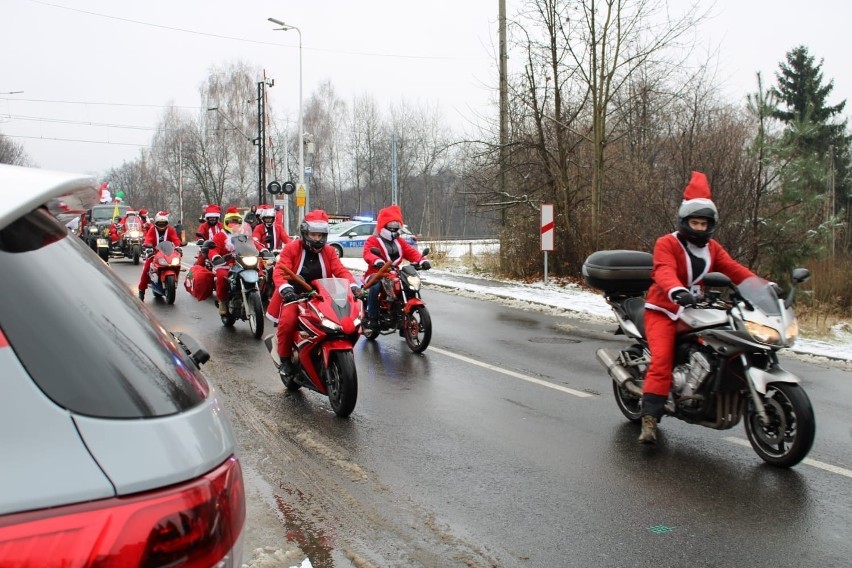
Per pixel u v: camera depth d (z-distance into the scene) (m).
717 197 15.14
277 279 7.18
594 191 18.31
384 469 5.39
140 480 1.45
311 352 6.92
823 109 45.81
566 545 4.22
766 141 14.84
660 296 5.91
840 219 15.73
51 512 1.35
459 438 6.16
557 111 18.80
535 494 4.96
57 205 1.77
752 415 5.69
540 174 19.56
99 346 1.59
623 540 4.29
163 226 14.94
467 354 9.73
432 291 16.92
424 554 4.06
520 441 6.10
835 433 6.42
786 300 5.44
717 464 5.59
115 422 1.49
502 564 3.97
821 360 9.66
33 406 1.41
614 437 6.24
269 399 7.37
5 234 1.55
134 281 18.58
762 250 15.30
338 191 75.06
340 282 7.02
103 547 1.37
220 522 1.59
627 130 18.89
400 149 68.88
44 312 1.52
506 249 20.16
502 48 19.92
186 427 1.62
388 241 10.18
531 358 9.48
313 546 4.12
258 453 5.69
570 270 19.08
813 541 4.31
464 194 21.33
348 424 6.53
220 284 11.65
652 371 5.89
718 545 4.25
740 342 5.28
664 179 16.52
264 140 48.84
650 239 16.56
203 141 68.38
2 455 1.34
